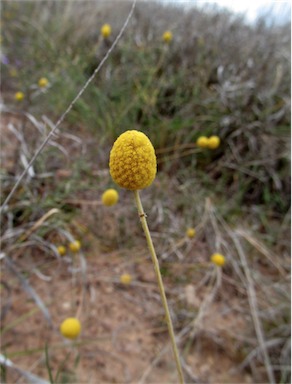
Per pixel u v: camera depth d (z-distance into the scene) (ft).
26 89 1.80
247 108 1.82
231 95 1.83
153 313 1.22
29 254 1.26
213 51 2.09
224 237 1.51
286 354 1.14
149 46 2.11
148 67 1.95
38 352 1.03
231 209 1.65
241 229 1.54
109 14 2.52
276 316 1.25
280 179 1.71
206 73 1.95
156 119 1.82
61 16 2.52
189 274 1.37
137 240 1.43
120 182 0.46
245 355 1.16
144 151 0.45
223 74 1.97
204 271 1.39
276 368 1.13
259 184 1.73
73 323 0.83
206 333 1.18
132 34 2.24
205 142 1.40
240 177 1.74
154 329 1.18
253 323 1.24
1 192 1.33
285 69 1.96
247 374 1.13
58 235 1.30
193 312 1.23
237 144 1.78
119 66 2.05
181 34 2.21
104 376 1.03
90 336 1.11
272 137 1.74
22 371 0.84
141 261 1.37
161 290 0.49
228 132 1.80
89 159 1.62
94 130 1.74
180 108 1.85
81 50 2.20
